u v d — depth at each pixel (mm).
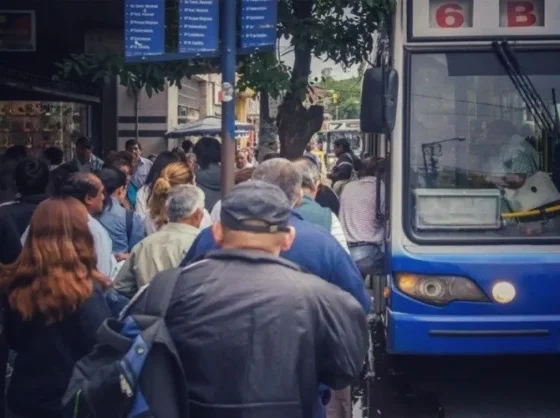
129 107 19094
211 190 8289
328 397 3629
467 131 6312
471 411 6699
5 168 9359
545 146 6277
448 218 6270
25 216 5539
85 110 18359
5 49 10461
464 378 7629
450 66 6320
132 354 2604
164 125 19578
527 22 6297
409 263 6203
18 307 3684
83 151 11945
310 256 4062
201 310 2668
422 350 6160
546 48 6297
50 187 7195
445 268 6160
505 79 6309
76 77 8719
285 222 2832
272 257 2779
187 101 26156
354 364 2785
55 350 3719
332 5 7887
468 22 6309
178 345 2664
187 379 2656
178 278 2748
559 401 6957
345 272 4121
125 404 2631
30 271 3688
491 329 6094
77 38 11852
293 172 4551
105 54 7914
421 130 6312
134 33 6340
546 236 6234
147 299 2725
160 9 6336
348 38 7973
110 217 6434
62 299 3646
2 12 10367
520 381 7555
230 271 2729
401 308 6219
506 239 6219
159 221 6363
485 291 6141
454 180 6285
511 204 6258
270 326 2646
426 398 7078
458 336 6117
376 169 7371
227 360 2627
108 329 2719
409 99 6312
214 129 18719
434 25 6312
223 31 6219
